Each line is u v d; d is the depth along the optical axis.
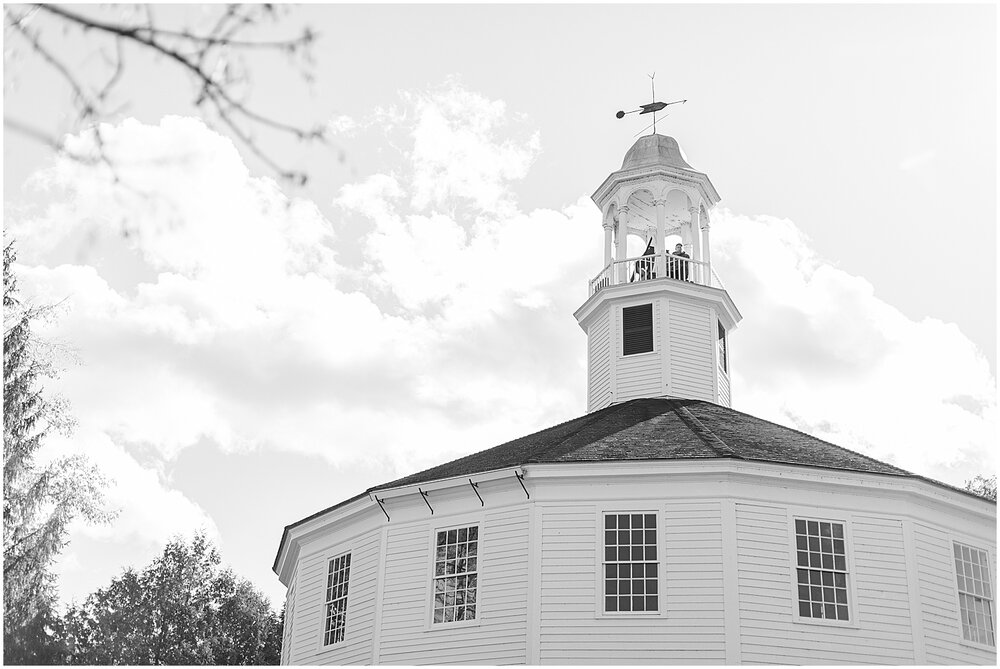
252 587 68.25
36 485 36.19
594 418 30.61
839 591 24.56
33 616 39.09
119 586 65.56
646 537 24.81
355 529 28.95
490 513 26.14
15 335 34.62
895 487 25.59
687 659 23.53
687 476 25.06
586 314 35.12
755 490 25.05
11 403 34.66
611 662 23.75
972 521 26.70
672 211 38.12
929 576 25.27
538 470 25.48
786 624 23.91
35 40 4.84
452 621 25.61
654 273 35.00
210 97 5.17
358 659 26.77
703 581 24.09
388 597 26.72
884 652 24.09
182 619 65.06
